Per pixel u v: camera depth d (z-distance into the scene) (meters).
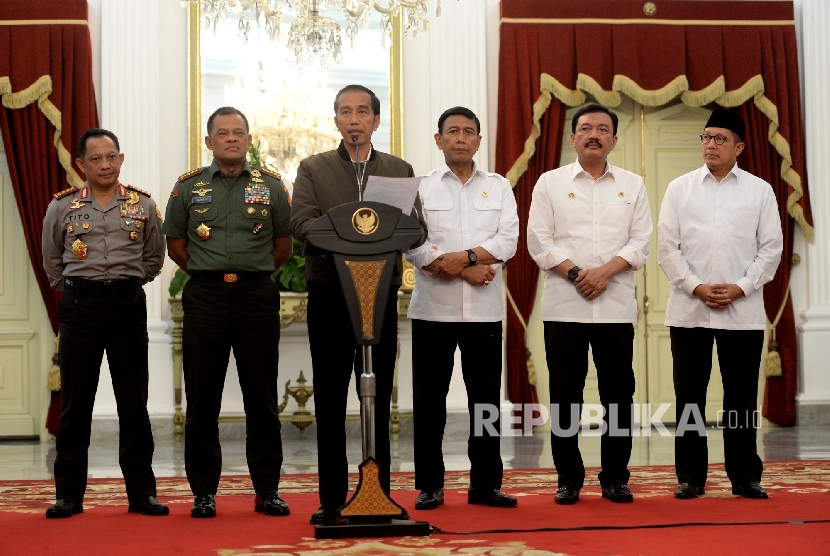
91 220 3.96
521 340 7.68
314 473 5.55
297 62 5.51
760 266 4.34
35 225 7.43
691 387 4.34
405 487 4.79
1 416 7.63
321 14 5.62
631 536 3.21
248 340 3.93
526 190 7.71
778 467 5.38
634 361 8.05
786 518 3.59
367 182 3.48
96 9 7.58
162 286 7.52
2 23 7.36
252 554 2.95
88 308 3.92
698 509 3.84
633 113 8.10
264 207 3.98
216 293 3.92
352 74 7.73
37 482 5.12
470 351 4.09
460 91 7.74
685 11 7.85
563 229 4.30
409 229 3.35
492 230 4.19
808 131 8.02
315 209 3.71
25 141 7.41
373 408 3.36
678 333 4.36
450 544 3.09
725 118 4.42
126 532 3.42
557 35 7.72
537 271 7.75
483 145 7.74
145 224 4.05
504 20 7.70
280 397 7.50
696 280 4.32
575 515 3.71
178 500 4.37
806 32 8.05
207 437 3.93
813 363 8.01
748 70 7.87
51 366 7.55
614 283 4.22
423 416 4.06
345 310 3.63
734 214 4.38
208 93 7.59
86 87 7.39
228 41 7.62
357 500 3.33
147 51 7.50
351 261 3.31
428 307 4.09
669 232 4.45
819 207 8.02
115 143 4.00
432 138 7.74
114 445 7.20
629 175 4.37
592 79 7.71
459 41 7.75
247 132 4.01
